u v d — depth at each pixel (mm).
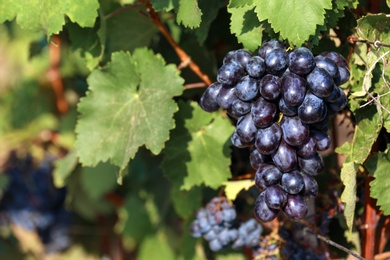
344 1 797
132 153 896
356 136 813
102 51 943
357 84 824
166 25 1043
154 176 1319
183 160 948
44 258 1634
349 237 911
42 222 1500
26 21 880
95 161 931
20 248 1664
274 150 756
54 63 1484
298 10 776
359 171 895
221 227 955
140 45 998
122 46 989
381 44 786
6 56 1729
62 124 1461
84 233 1573
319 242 932
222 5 917
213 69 1023
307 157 763
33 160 1480
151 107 909
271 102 757
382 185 833
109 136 933
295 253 934
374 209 880
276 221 937
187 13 840
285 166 752
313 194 764
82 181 1338
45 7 875
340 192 917
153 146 892
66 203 1401
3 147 1492
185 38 1026
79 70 1463
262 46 780
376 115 803
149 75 924
